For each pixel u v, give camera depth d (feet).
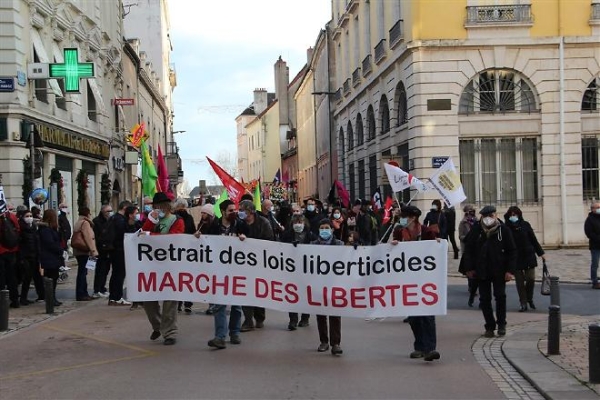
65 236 54.24
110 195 99.66
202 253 30.73
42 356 28.78
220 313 30.35
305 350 29.81
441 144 79.66
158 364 27.07
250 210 33.55
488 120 80.48
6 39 63.57
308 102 202.08
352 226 56.13
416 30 79.92
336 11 141.08
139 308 42.34
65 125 78.33
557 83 80.43
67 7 81.25
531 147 81.35
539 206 80.79
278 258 30.04
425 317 28.17
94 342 31.71
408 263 28.60
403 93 88.79
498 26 79.41
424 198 78.07
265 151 288.10
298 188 234.58
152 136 175.42
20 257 43.55
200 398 22.18
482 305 32.83
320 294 29.37
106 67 105.60
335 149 149.69
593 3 80.18
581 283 52.42
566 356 27.50
